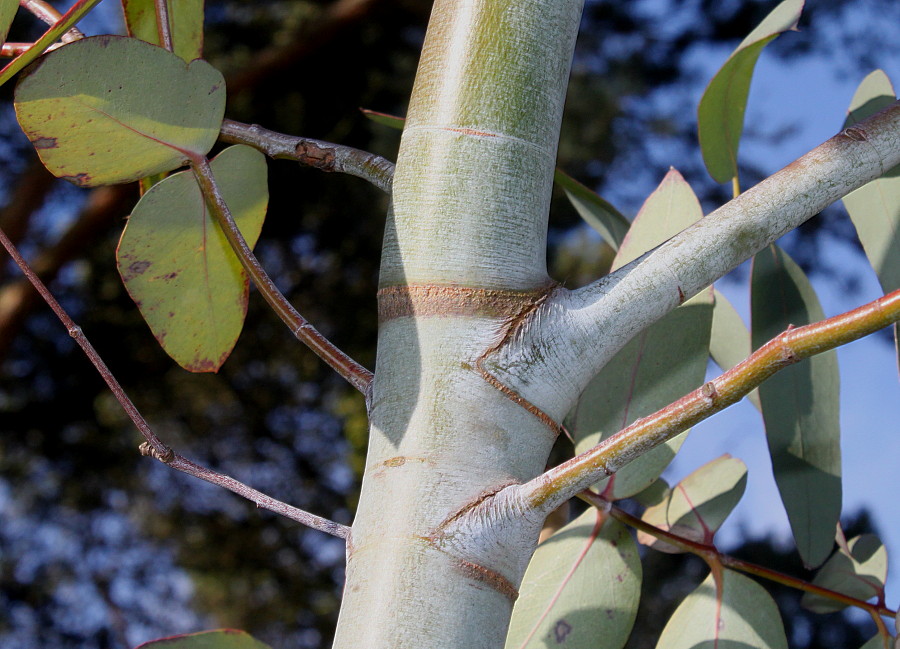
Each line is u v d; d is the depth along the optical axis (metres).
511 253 0.50
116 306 3.48
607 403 0.60
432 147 0.51
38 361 3.51
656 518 0.65
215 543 3.76
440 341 0.50
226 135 0.55
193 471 0.52
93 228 3.04
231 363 3.54
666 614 3.13
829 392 0.63
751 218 0.50
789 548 3.08
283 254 3.51
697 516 0.65
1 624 3.66
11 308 3.09
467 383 0.49
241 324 0.58
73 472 3.68
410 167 0.51
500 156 0.51
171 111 0.53
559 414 0.50
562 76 0.52
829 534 0.62
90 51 0.52
